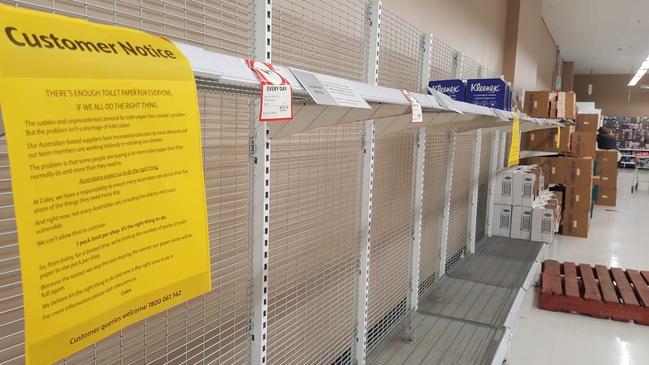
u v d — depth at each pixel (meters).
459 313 2.63
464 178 3.85
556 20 9.12
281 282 1.69
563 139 6.04
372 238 2.29
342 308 2.02
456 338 2.29
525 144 6.07
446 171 3.14
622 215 7.54
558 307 3.54
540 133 5.95
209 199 1.32
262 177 1.23
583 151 6.13
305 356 1.82
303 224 1.81
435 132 2.93
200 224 0.62
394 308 2.50
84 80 0.46
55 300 0.45
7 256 0.93
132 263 0.53
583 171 5.82
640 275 3.98
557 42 11.50
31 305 0.43
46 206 0.43
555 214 4.72
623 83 16.97
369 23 1.80
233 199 1.40
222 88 0.89
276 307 1.65
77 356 1.04
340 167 2.05
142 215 0.53
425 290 2.96
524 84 6.58
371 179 1.91
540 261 4.13
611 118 16.95
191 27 1.28
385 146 2.42
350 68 2.13
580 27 9.67
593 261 4.84
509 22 5.88
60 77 0.44
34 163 0.42
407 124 1.96
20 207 0.41
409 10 2.85
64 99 0.44
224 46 1.38
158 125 0.54
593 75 17.33
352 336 2.02
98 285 0.49
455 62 3.16
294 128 1.29
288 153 1.69
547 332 3.19
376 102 1.28
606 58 13.81
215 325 1.39
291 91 0.91
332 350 1.98
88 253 0.47
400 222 2.60
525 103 5.70
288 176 1.69
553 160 5.95
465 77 3.71
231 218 1.32
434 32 3.35
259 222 1.25
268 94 0.84
